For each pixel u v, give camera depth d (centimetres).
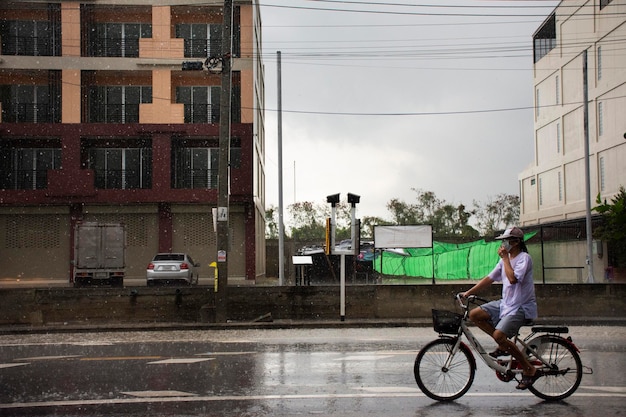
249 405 826
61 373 1103
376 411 785
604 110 4431
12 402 862
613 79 4284
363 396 875
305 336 1766
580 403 825
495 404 822
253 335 1828
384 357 1257
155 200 4044
